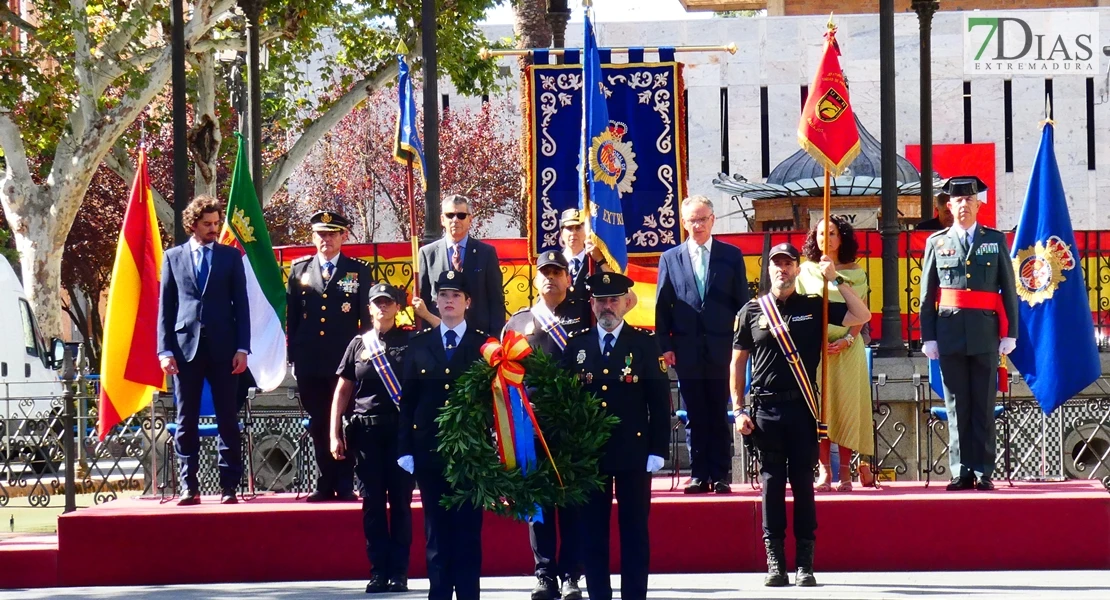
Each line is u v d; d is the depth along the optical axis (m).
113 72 23.44
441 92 39.09
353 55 25.36
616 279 8.12
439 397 8.25
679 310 10.32
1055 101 37.69
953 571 9.64
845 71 37.00
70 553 10.15
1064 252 11.20
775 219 19.69
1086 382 11.12
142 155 11.88
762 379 9.07
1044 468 12.09
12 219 23.94
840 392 10.33
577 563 8.90
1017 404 12.62
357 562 10.09
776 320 8.99
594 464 7.81
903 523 9.73
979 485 10.21
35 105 23.20
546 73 12.73
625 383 8.06
